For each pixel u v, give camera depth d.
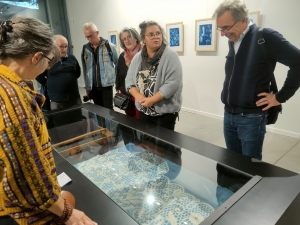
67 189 1.03
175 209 0.96
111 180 1.20
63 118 1.99
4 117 0.54
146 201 1.01
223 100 1.64
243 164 1.10
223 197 0.97
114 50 3.09
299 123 2.82
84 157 1.45
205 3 3.31
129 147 1.56
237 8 1.30
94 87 3.17
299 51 1.25
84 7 5.65
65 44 2.67
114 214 0.88
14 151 0.55
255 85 1.41
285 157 2.47
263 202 0.85
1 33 0.61
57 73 2.69
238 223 0.77
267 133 3.04
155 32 1.65
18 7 5.62
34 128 0.63
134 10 4.41
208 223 0.78
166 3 3.81
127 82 1.97
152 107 1.82
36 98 0.68
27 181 0.58
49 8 6.06
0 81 0.58
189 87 3.92
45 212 0.68
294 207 0.87
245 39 1.39
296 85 1.30
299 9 2.50
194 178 1.14
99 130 1.79
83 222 0.71
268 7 2.72
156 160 1.37
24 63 0.65
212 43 3.37
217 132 3.19
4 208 0.67
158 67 1.71
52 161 0.72
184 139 1.41
